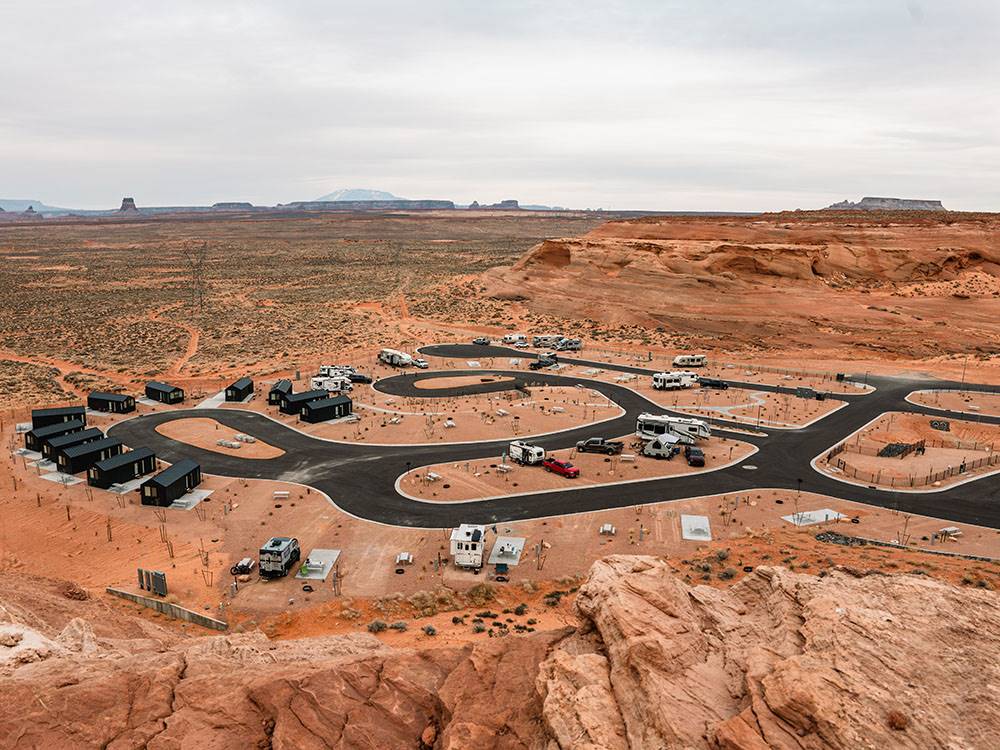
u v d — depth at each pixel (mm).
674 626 19297
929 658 15602
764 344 115312
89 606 32875
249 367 103500
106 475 56719
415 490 56719
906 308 130625
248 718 19734
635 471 61000
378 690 21031
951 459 64688
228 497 55438
